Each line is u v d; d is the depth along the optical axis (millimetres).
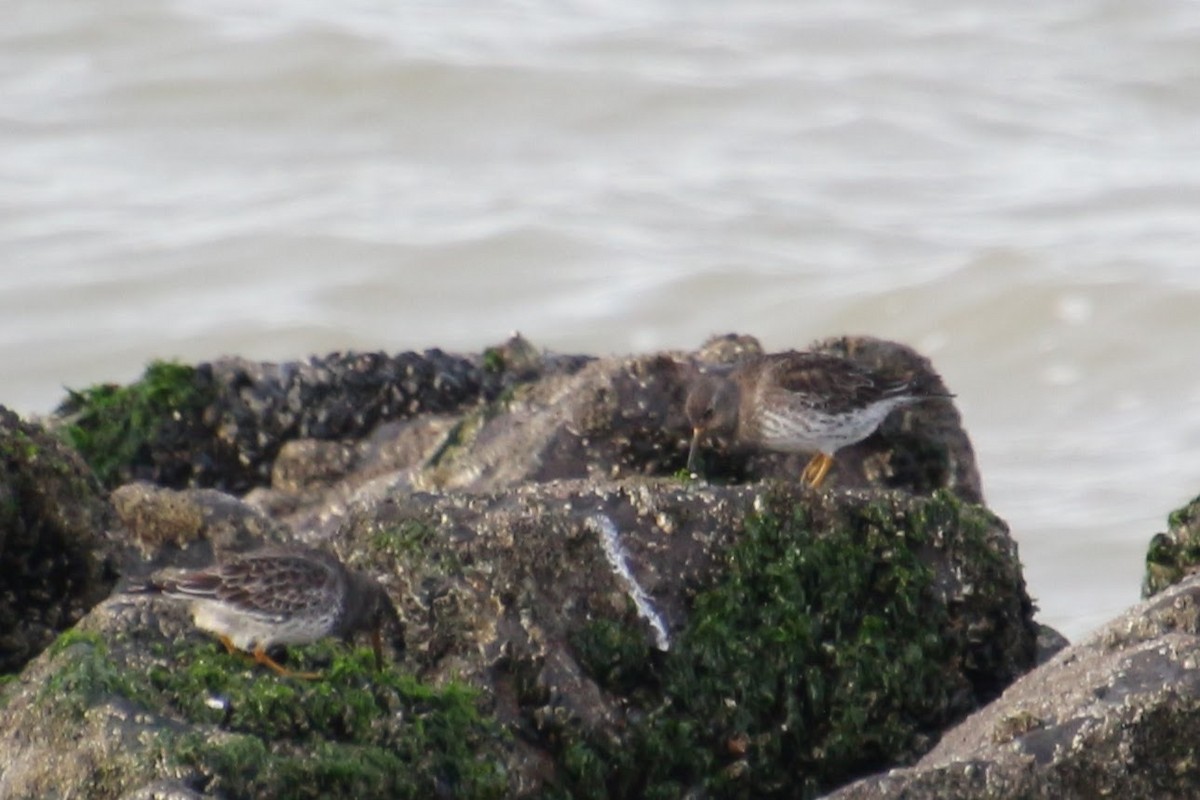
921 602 11000
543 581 10633
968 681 11031
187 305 27688
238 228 28641
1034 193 29969
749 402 13219
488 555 10680
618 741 10297
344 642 10602
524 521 10727
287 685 9656
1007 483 23641
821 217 29328
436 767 9547
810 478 13391
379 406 15211
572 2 35438
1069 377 26281
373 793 9227
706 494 11016
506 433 13719
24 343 26828
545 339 26859
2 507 11531
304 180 30578
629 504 10945
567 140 31125
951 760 9070
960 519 11188
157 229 29250
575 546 10711
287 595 10188
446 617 10523
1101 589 20734
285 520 13992
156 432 15008
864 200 30188
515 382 15312
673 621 10664
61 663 9734
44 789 9148
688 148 31531
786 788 10625
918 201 29609
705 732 10500
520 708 10273
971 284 27594
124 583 11398
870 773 10711
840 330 27078
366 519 11070
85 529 11812
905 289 27453
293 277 27969
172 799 8656
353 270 28328
